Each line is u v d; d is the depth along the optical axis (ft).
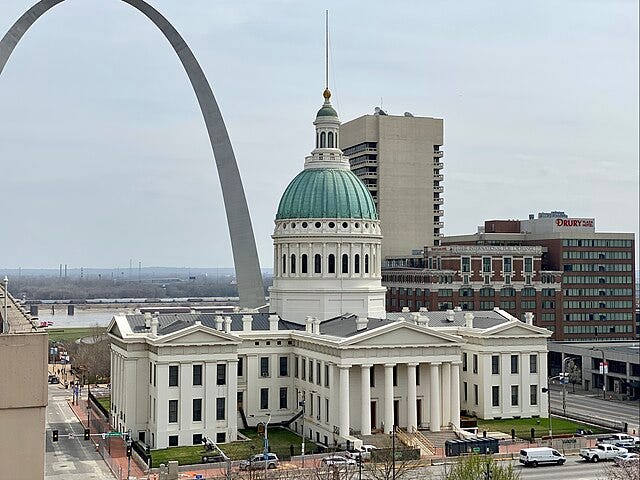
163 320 465.47
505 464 354.95
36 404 94.94
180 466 347.36
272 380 453.99
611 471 324.39
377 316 497.46
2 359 93.40
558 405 520.83
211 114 435.12
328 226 491.72
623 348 597.11
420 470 339.57
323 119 518.37
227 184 446.60
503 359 463.83
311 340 425.28
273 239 511.81
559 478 327.88
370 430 398.62
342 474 310.45
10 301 183.83
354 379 405.18
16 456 94.17
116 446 405.59
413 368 408.26
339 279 488.44
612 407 515.50
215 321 463.83
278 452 381.19
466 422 431.43
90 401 548.72
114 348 463.01
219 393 412.16
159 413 401.29
